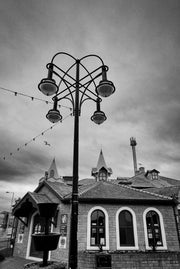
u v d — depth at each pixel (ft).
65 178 91.04
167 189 54.49
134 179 80.69
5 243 67.26
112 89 17.92
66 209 39.19
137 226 38.81
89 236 36.29
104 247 35.83
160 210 41.16
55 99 20.67
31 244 41.63
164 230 39.29
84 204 39.27
